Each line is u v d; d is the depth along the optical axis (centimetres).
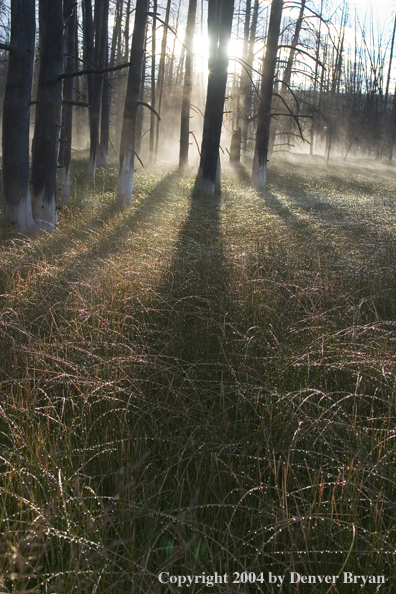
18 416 303
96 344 398
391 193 2322
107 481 264
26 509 230
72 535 212
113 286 544
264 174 2233
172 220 1140
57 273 594
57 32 1020
